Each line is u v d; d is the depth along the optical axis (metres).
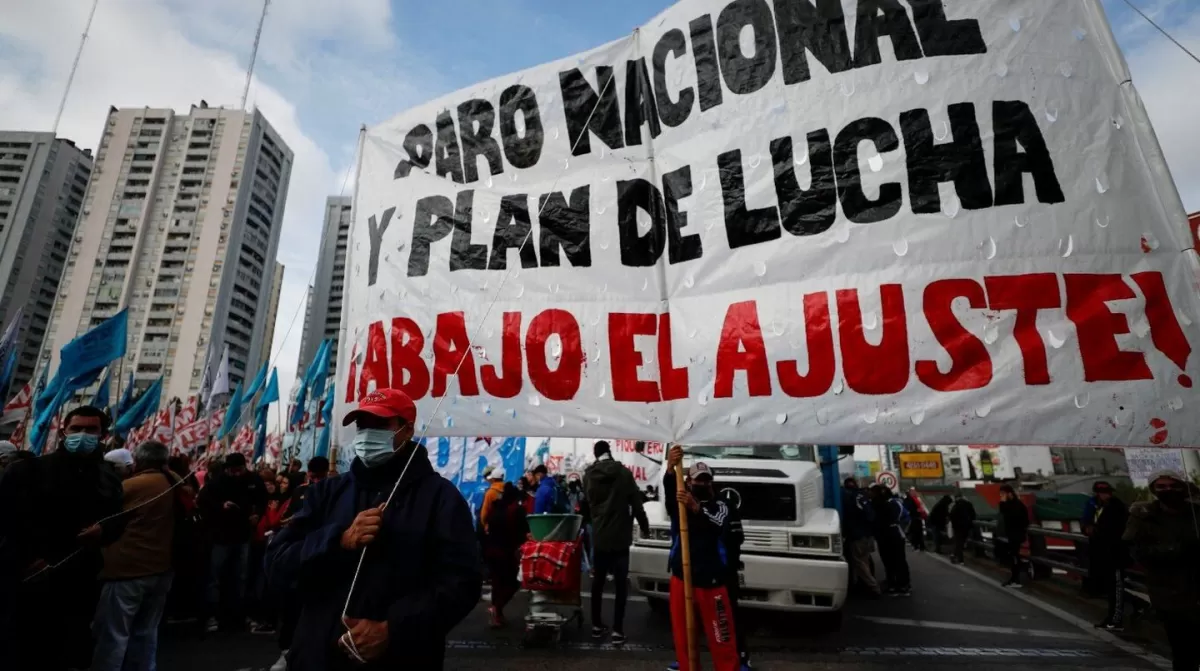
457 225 4.03
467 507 2.22
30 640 3.56
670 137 3.51
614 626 5.64
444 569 2.04
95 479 3.84
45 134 94.50
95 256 84.44
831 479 7.34
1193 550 3.96
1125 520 6.61
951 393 2.62
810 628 6.44
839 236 2.95
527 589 5.65
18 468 3.61
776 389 2.91
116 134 89.88
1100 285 2.54
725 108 3.34
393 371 3.97
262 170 93.94
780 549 5.90
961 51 2.92
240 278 88.50
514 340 3.63
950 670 4.97
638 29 3.76
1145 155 2.60
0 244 88.81
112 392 77.56
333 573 2.06
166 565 4.23
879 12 3.08
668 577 6.14
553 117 3.90
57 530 3.63
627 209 3.56
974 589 9.52
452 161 4.18
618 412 3.29
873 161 2.95
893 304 2.78
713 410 3.04
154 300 83.38
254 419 15.20
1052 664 5.18
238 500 6.16
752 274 3.10
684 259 3.33
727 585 4.18
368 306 4.24
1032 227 2.67
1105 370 2.46
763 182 3.16
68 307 82.19
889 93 2.99
